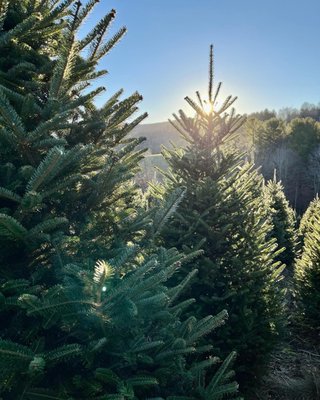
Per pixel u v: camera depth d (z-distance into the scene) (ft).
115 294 6.09
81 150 7.65
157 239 15.84
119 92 9.94
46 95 9.35
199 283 14.92
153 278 7.04
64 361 6.58
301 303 24.84
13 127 7.02
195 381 9.08
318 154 128.98
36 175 6.60
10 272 7.50
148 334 8.01
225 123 16.61
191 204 15.83
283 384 16.96
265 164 142.41
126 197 10.50
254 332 15.01
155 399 6.73
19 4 9.06
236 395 15.05
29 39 8.95
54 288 6.15
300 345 22.35
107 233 9.64
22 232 6.75
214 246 15.37
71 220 9.01
